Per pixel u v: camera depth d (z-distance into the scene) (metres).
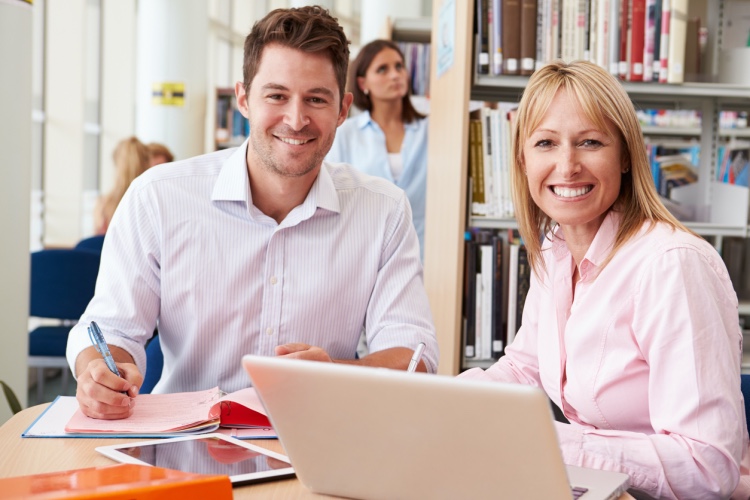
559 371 1.62
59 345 4.02
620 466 1.28
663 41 2.70
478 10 2.70
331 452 1.05
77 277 4.05
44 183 6.47
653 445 1.29
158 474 1.02
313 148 1.72
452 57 2.85
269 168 1.74
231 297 1.81
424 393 0.93
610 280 1.47
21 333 2.82
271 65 1.67
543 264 1.70
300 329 1.84
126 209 1.83
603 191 1.50
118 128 7.60
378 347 1.84
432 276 3.23
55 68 6.43
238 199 1.78
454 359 2.74
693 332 1.34
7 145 2.71
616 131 1.50
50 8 6.37
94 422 1.39
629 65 2.71
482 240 2.98
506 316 2.77
